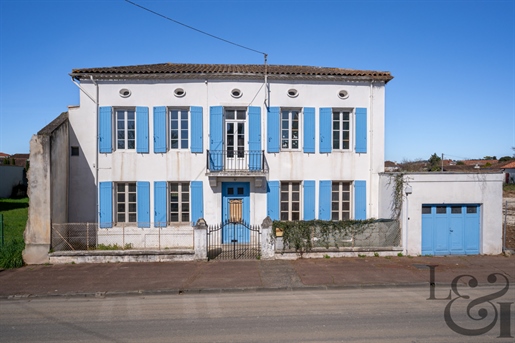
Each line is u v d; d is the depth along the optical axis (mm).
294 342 6527
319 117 15305
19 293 9539
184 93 14836
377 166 15500
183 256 12469
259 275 10914
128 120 15016
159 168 14867
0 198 37406
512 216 22844
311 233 12969
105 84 14727
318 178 15320
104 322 7641
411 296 9320
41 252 12281
